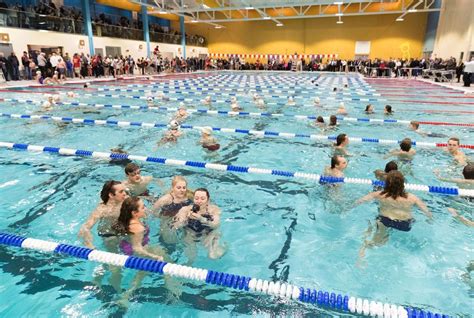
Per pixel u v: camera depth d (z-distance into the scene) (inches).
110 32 772.6
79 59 652.1
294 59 1106.1
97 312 77.7
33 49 603.5
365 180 152.8
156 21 1087.6
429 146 215.5
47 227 115.3
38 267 92.5
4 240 102.6
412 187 146.9
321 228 116.4
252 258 99.2
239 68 1128.2
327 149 209.0
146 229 105.4
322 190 147.1
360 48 1026.7
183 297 82.2
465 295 83.8
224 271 92.7
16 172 165.3
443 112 342.0
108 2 815.1
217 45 1199.6
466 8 667.4
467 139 235.0
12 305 79.5
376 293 84.8
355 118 309.1
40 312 77.6
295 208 131.3
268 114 328.8
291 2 743.7
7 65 535.5
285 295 81.4
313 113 338.6
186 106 372.2
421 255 100.5
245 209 130.8
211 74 925.2
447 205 133.0
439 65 706.8
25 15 580.1
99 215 110.8
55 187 148.4
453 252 102.1
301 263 97.0
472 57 636.1
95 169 170.2
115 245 100.7
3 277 88.8
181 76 826.8
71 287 85.4
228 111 342.6
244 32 1146.0
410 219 115.4
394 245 105.4
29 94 431.8
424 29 953.5
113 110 340.5
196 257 97.5
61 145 213.0
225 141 227.1
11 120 283.1
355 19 1005.2
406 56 985.5
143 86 565.0
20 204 132.1
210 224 108.8
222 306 79.6
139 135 240.5
